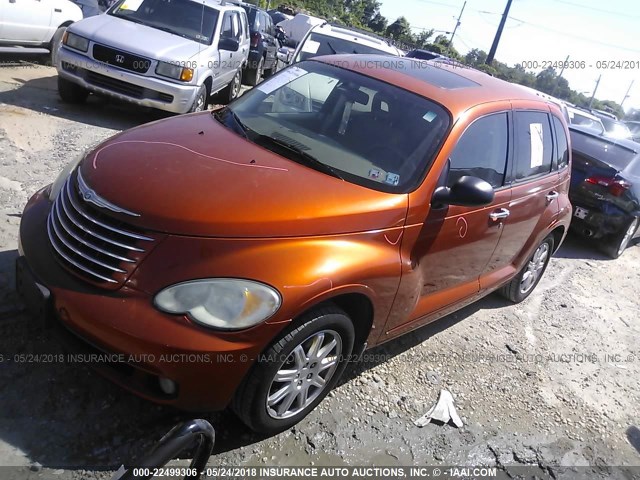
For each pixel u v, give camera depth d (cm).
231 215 274
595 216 757
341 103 384
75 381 307
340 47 928
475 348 459
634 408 442
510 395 411
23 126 647
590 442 385
